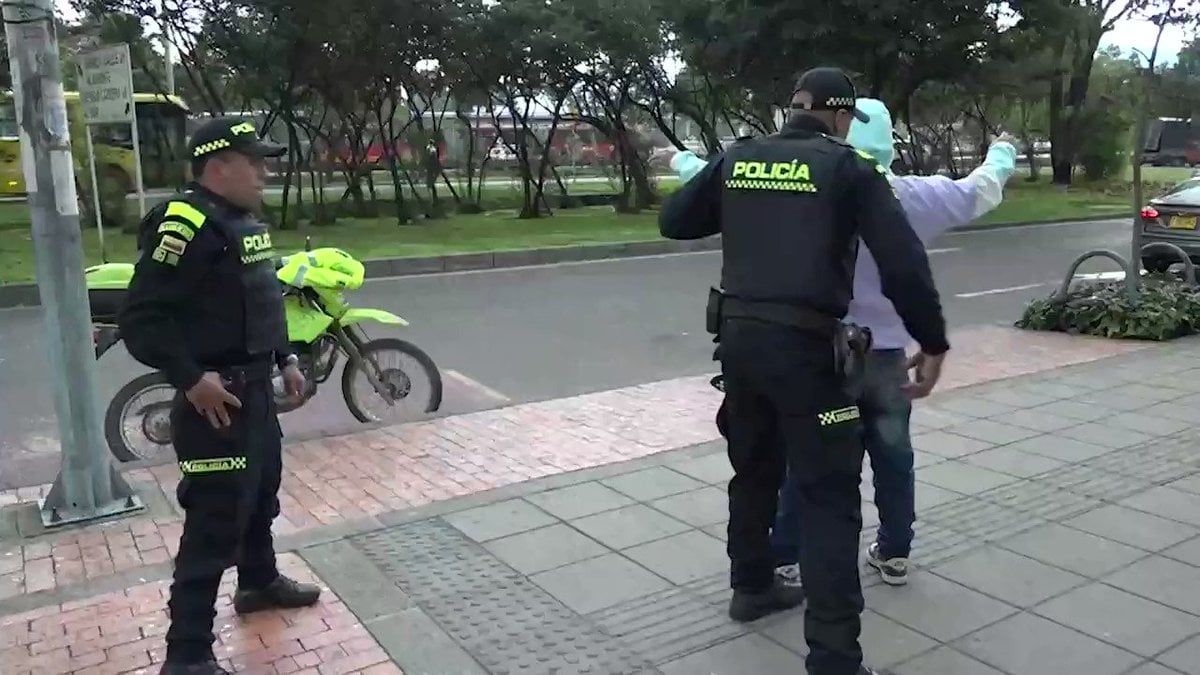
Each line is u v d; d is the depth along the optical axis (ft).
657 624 11.65
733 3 59.67
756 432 10.81
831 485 9.86
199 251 9.57
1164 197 39.29
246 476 10.21
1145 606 11.83
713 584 12.65
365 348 20.33
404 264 42.86
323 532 14.43
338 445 18.62
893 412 11.82
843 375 9.64
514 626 11.62
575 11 65.51
